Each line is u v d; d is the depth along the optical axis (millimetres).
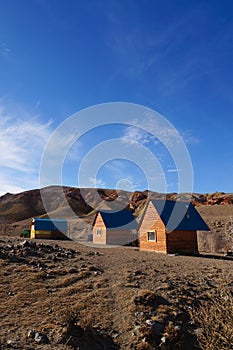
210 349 6027
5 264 10875
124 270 11297
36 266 11109
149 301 8273
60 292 8672
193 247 20609
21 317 6941
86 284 9398
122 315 7508
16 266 10805
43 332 6262
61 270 10773
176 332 6777
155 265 12727
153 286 9516
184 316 7691
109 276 10438
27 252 12719
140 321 7238
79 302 8000
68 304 7852
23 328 6418
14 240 18141
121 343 6422
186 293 9141
